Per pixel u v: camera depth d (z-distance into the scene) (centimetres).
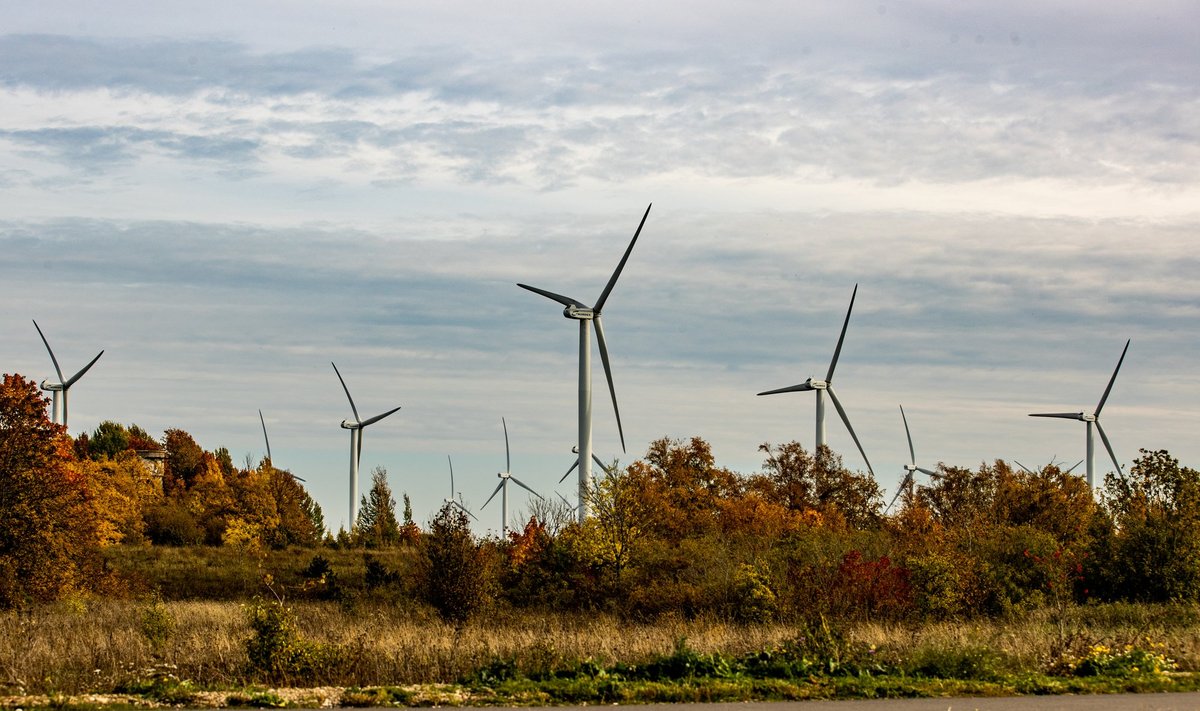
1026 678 1978
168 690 1831
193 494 10156
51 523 4497
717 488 7562
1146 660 2153
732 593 4112
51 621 3244
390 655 2225
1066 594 3981
